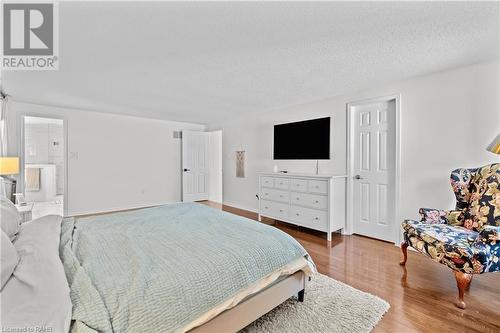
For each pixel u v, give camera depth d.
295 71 2.65
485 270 1.69
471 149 2.48
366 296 1.89
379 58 2.32
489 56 2.28
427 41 1.98
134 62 2.38
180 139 6.09
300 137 3.97
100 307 0.90
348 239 3.32
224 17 1.64
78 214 4.64
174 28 1.78
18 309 0.78
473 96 2.46
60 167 4.70
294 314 1.66
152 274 1.13
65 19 1.66
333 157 3.68
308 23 1.72
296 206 3.64
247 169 5.27
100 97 3.70
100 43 2.00
